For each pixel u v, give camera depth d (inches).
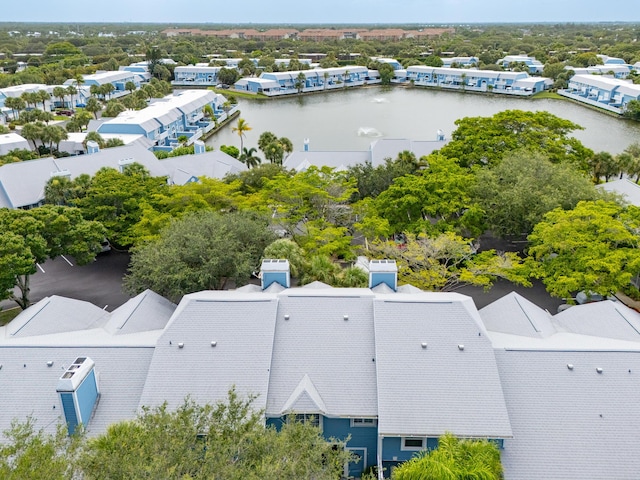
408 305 1403.8
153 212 2234.3
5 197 2827.3
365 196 2748.5
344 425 1262.3
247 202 2361.0
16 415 1202.6
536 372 1273.4
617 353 1294.3
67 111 6205.7
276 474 804.0
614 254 1742.1
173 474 780.0
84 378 1191.6
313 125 5654.5
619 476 1101.7
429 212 2169.0
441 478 890.1
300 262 1862.7
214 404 1203.9
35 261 1998.0
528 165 2316.7
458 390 1223.5
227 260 1796.3
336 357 1332.4
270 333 1363.2
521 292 2095.2
